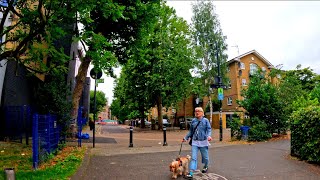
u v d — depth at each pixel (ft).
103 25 54.03
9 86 50.72
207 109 156.35
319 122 29.78
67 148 41.63
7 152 35.50
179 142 58.70
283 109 59.06
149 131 110.32
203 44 126.52
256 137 55.26
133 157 35.70
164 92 107.55
